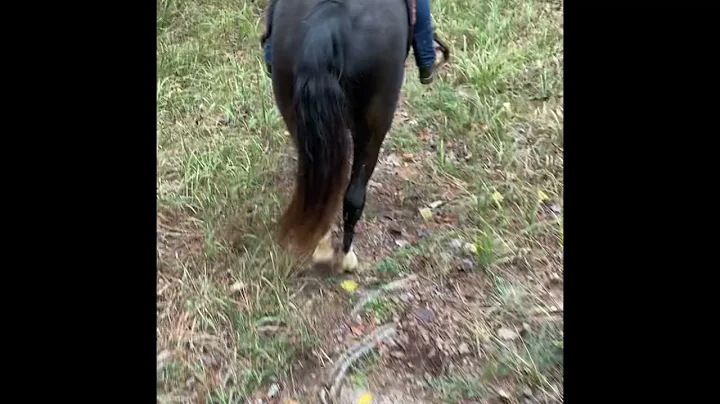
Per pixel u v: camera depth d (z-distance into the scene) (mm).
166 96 4566
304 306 3031
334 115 2367
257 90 4680
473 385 2617
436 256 3336
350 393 2619
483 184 3795
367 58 2486
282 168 3947
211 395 2586
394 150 4203
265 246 3289
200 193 3684
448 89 4672
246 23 5586
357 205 2941
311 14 2438
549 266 3252
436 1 5707
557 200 3699
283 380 2674
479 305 3049
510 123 4316
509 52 5008
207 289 3049
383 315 2992
